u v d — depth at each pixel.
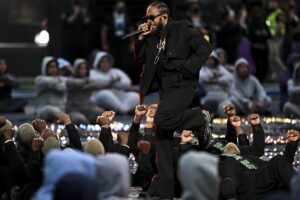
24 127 16.91
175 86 16.03
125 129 24.33
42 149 16.12
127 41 37.88
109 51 38.06
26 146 16.91
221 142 17.69
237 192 15.87
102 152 15.93
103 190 11.89
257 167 16.00
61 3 38.28
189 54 16.14
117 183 11.88
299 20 41.31
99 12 42.31
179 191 17.03
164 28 16.23
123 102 30.28
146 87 16.48
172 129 16.03
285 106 28.16
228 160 15.98
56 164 11.54
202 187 11.63
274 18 38.59
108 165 11.88
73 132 17.28
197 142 17.27
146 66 16.41
